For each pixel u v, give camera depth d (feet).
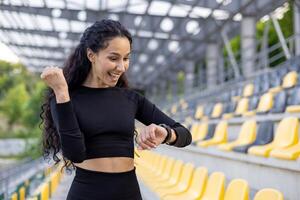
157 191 21.86
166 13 65.10
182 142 6.88
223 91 54.95
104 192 6.68
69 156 6.24
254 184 19.35
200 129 32.73
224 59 80.79
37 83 157.07
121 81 7.29
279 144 19.19
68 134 6.14
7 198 23.18
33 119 143.23
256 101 31.55
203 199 16.35
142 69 115.55
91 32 6.73
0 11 65.21
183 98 83.76
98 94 6.93
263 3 57.21
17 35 79.51
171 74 121.29
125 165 6.85
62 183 35.91
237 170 21.40
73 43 84.74
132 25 69.72
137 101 7.25
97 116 6.74
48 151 7.18
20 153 126.82
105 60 6.59
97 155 6.69
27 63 108.17
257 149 18.81
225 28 70.38
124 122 6.86
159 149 40.14
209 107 44.88
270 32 77.10
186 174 20.51
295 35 45.80
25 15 66.95
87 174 6.73
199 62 98.43
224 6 59.21
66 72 6.95
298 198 15.57
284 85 33.19
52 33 77.66
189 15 65.57
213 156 25.18
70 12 66.23
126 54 6.71
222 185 14.93
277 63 71.61
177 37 76.59
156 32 73.61
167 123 7.21
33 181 34.94
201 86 83.41
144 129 6.47
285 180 16.57
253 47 59.93
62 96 6.17
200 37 77.25
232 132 32.76
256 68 58.44
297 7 50.01
